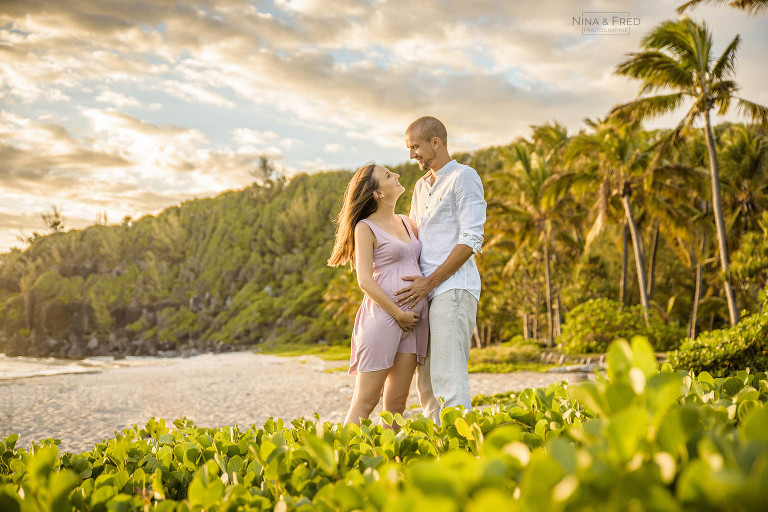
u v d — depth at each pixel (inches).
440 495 24.0
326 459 38.8
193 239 3816.4
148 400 597.0
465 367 101.4
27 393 730.2
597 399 30.0
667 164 724.0
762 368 260.2
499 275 1296.8
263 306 2962.6
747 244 594.2
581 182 792.9
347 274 2015.3
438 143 109.4
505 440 33.0
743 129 845.8
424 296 99.0
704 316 928.3
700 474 21.3
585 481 22.7
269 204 3860.7
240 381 791.1
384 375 97.2
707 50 561.9
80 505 39.0
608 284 1095.0
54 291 3262.8
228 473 49.0
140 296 3348.9
